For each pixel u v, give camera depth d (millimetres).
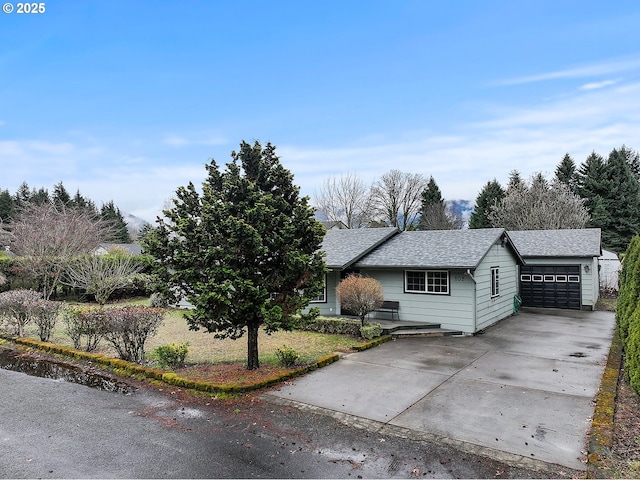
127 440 5477
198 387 7473
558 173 46438
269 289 8273
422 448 5328
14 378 8250
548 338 12852
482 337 13133
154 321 9281
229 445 5371
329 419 6262
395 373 8773
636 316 7512
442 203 49438
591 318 16938
